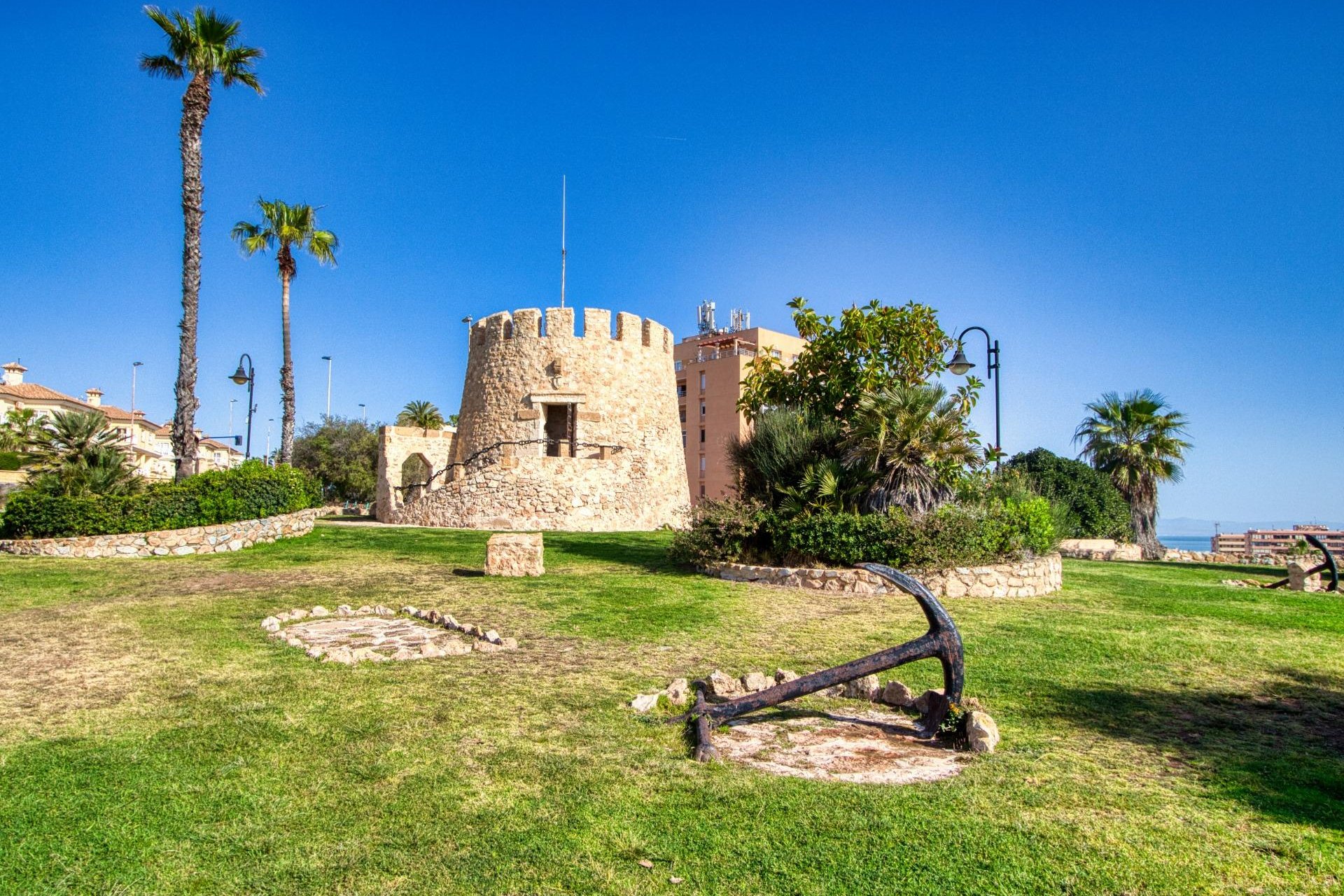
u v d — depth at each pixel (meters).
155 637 9.30
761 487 17.56
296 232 34.28
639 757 5.45
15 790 4.74
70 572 15.00
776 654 8.88
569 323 31.08
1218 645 9.68
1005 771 5.30
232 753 5.40
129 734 5.77
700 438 63.41
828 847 4.13
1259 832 4.39
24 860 3.93
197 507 19.30
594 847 4.12
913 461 15.31
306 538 22.27
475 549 19.80
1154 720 6.64
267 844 4.13
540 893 3.68
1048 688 7.61
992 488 16.75
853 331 17.78
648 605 11.91
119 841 4.14
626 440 31.62
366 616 11.22
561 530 29.27
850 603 12.56
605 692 7.14
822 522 14.54
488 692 7.06
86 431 20.42
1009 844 4.19
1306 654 9.21
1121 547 27.23
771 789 4.89
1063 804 4.74
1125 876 3.87
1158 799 4.85
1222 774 5.32
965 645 9.59
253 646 8.83
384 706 6.55
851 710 6.94
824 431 16.84
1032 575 14.39
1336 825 4.50
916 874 3.87
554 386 30.55
